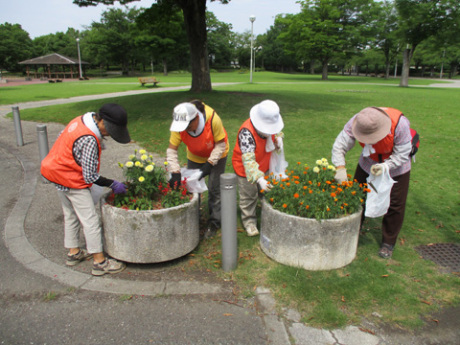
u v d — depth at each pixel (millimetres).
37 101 17766
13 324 2641
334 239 3121
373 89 23984
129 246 3174
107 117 2828
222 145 3596
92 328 2609
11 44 69875
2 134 9805
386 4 45500
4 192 5438
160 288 3053
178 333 2562
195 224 3434
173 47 53719
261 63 86500
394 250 3703
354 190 3260
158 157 7422
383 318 2721
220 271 3285
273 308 2811
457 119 10891
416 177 5992
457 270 3383
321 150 7637
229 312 2777
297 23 43844
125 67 65188
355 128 3291
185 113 3174
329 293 2955
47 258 3518
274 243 3332
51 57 56500
